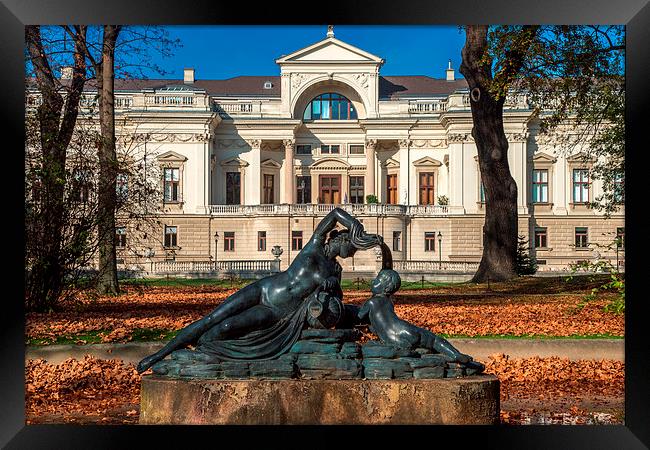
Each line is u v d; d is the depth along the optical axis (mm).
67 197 17875
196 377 6820
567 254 62719
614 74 24047
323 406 6668
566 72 24188
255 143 66250
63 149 18062
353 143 67938
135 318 17297
